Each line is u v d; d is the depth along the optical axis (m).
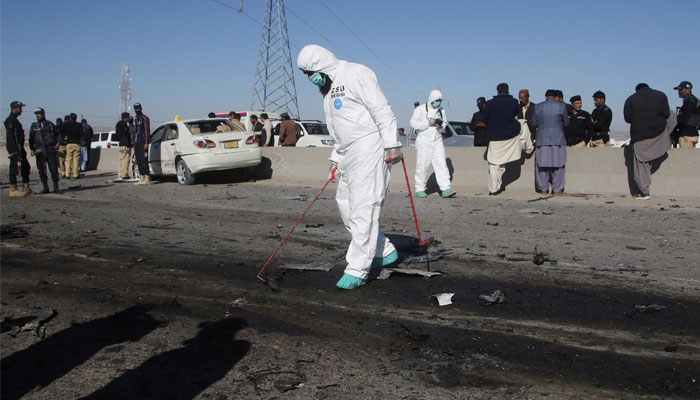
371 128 4.44
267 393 2.87
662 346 3.37
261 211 9.30
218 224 8.01
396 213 8.74
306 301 4.37
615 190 10.65
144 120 14.23
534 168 11.51
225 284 4.88
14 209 9.92
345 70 4.39
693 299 4.19
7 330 3.86
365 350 3.41
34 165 24.33
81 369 3.20
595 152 10.88
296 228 7.54
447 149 12.72
